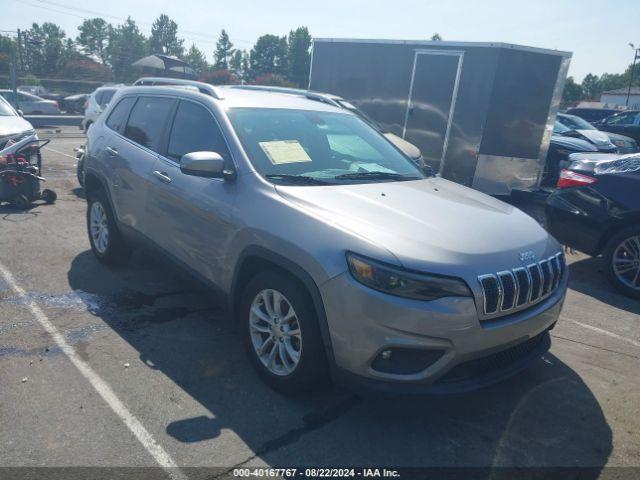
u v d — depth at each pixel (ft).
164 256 14.10
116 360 11.91
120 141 16.19
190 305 15.01
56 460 8.77
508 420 10.72
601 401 11.59
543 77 30.07
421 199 11.68
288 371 10.62
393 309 8.94
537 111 30.60
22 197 23.91
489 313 9.45
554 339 14.60
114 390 10.78
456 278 9.16
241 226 11.18
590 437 10.32
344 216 10.15
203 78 185.98
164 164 13.99
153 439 9.42
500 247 10.11
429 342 9.05
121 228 16.03
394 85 32.48
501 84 29.55
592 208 18.66
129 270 17.37
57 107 90.07
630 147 47.67
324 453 9.39
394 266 9.05
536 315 10.26
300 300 10.05
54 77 217.56
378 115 33.40
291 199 10.82
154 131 15.05
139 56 331.98
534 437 10.23
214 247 12.09
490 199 13.15
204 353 12.48
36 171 24.39
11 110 27.94
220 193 11.98
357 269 9.20
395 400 11.08
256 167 11.81
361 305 9.09
